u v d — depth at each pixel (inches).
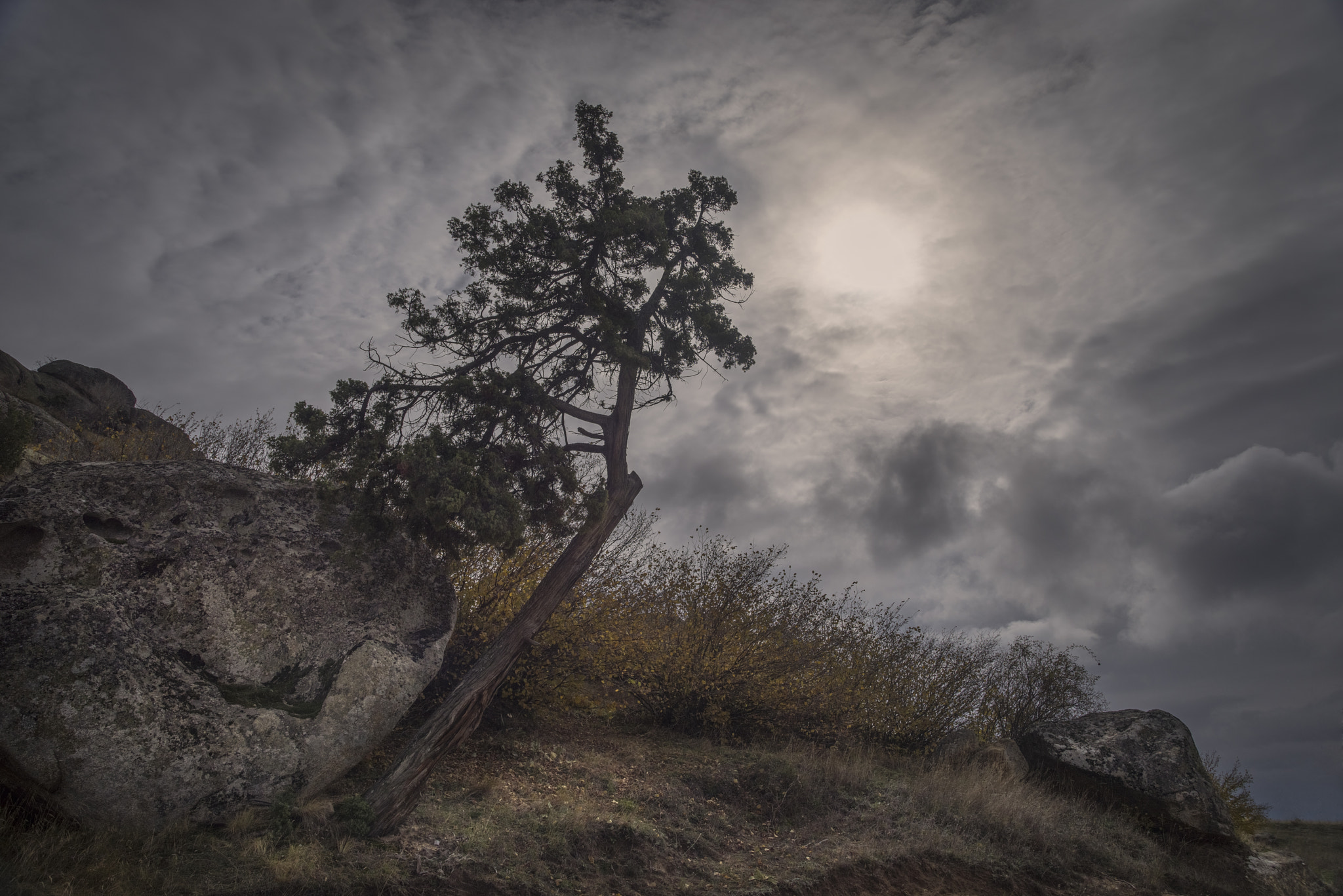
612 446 435.5
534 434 403.9
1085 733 538.9
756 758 465.1
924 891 342.6
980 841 401.4
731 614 529.0
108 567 289.9
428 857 272.1
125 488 321.4
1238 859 454.9
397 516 352.8
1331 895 440.5
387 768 331.6
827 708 560.7
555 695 462.3
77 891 205.0
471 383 391.2
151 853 234.4
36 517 287.3
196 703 270.4
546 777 379.9
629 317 446.3
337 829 273.9
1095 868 403.5
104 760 237.9
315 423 374.6
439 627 369.4
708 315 477.1
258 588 328.2
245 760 270.8
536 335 455.5
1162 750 504.1
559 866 290.4
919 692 603.8
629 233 444.8
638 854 314.8
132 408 856.3
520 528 361.1
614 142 470.9
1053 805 470.0
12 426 464.4
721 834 359.3
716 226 517.7
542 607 374.3
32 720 230.5
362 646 330.6
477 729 420.2
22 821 232.8
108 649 255.9
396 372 414.9
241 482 356.8
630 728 517.3
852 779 448.1
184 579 309.3
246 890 225.9
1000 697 644.1
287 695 308.5
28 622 250.4
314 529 365.4
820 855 349.7
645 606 522.9
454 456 362.0
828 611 582.9
